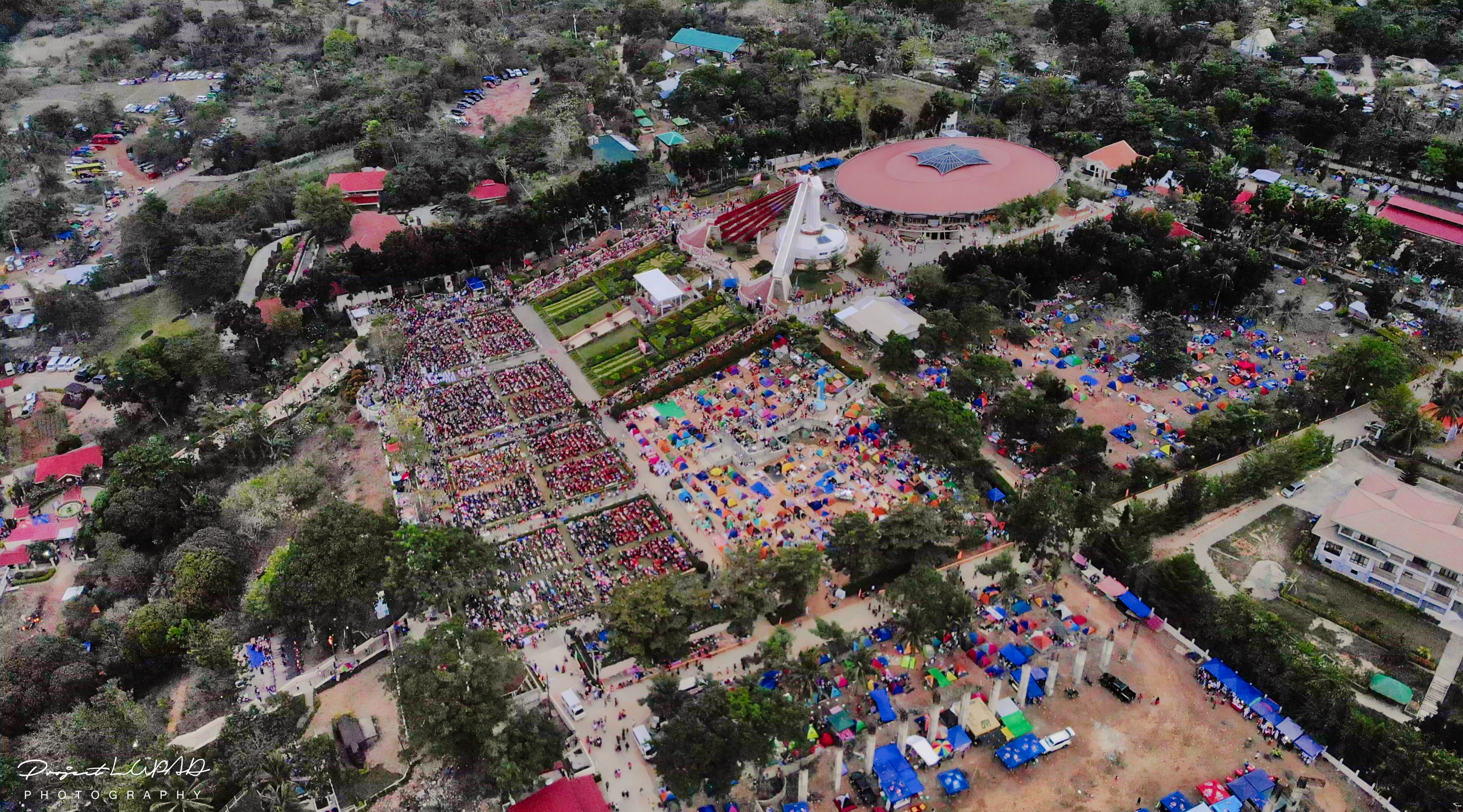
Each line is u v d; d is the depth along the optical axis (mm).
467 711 163375
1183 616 189750
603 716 179000
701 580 192500
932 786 165000
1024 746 168250
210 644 190250
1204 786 160625
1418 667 181750
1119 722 175375
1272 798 159000
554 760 165500
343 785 166125
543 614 199875
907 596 183250
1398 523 196000
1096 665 186125
